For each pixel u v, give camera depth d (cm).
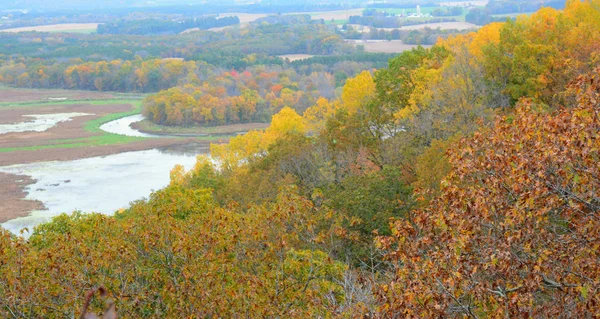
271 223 2117
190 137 14088
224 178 6450
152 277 2116
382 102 5791
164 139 13638
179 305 1884
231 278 1992
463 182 1745
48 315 2008
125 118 16925
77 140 13362
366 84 6481
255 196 4644
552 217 1564
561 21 4991
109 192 9131
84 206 8438
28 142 13200
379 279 1956
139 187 9375
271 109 17012
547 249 1275
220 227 2128
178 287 1900
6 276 1952
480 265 1327
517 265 1295
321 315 1744
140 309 2067
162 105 16012
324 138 5419
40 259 2108
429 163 3491
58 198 8850
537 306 1344
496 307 1245
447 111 4456
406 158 4344
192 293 1872
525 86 4641
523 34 5188
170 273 2064
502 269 1259
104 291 353
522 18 6153
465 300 1454
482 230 1514
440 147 3550
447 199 1438
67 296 1928
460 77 4853
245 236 2056
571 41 4769
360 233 3331
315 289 1856
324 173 4691
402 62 5909
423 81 5391
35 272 2119
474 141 1540
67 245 2212
